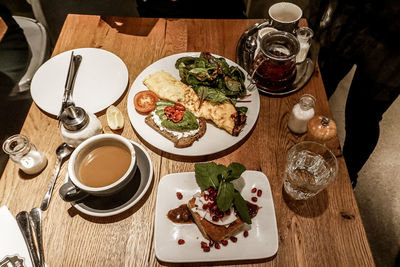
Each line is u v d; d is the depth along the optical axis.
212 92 1.29
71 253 1.02
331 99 2.51
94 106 1.29
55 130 1.25
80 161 1.04
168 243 1.00
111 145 1.08
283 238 1.05
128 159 1.07
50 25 2.72
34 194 1.11
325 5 1.86
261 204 1.06
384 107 1.70
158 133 1.23
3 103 2.29
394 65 1.54
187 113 1.23
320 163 1.20
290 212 1.10
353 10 1.64
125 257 1.01
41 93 1.33
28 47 2.10
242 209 0.98
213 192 1.04
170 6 2.39
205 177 1.04
